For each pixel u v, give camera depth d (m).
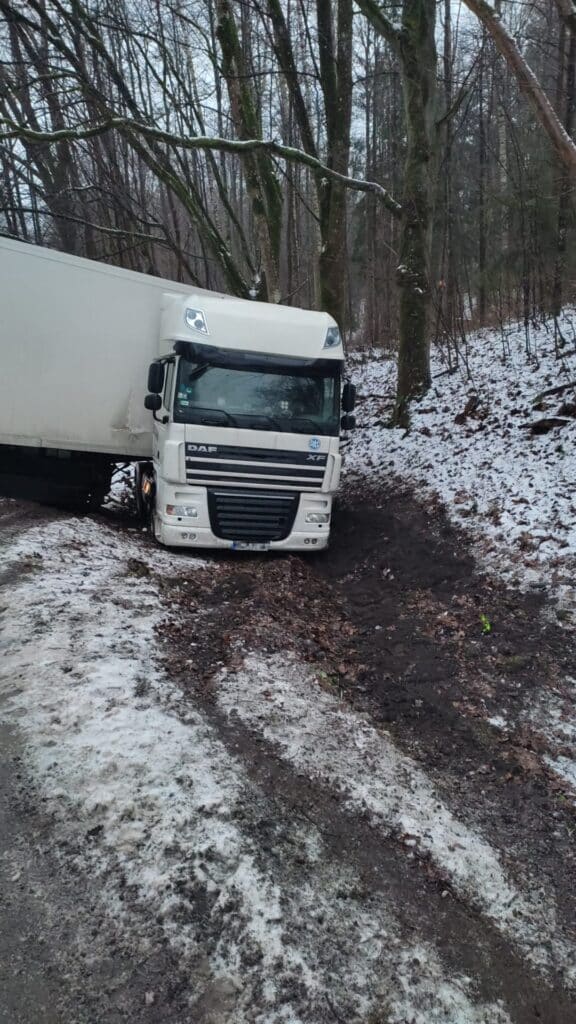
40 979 2.44
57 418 8.49
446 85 14.61
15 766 3.55
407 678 5.27
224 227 23.09
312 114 21.53
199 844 3.10
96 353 8.59
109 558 7.00
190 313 7.36
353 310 29.66
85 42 15.90
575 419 9.36
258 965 2.57
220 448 7.32
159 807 3.30
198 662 4.97
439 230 18.84
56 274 8.27
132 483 11.12
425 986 2.62
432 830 3.51
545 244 13.77
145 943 2.61
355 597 7.15
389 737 4.41
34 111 16.66
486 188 17.83
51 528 7.71
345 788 3.74
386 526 9.00
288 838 3.27
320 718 4.46
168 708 4.21
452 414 11.78
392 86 20.38
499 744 4.40
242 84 13.38
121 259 20.53
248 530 7.57
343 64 12.91
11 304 8.10
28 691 4.19
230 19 12.94
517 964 2.80
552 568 6.67
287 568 7.41
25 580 5.92
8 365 8.16
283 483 7.57
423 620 6.34
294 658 5.29
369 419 14.22
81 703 4.08
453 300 18.50
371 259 23.53
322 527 7.89
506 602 6.41
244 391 7.42
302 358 7.57
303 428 7.54
